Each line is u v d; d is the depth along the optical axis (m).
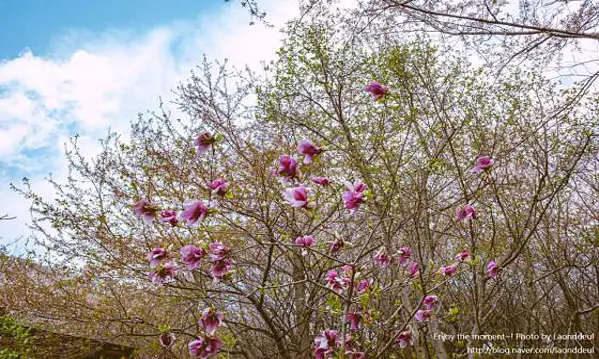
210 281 5.50
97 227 5.16
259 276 6.12
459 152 5.41
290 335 5.75
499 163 5.14
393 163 4.85
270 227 4.47
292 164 2.79
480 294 3.97
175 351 6.22
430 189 5.25
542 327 5.88
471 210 3.68
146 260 5.19
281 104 6.32
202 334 3.07
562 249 5.67
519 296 5.71
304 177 3.41
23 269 5.58
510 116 5.46
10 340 5.33
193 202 2.71
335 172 5.44
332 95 6.01
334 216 5.68
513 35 3.81
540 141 5.34
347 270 3.18
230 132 5.71
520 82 5.52
